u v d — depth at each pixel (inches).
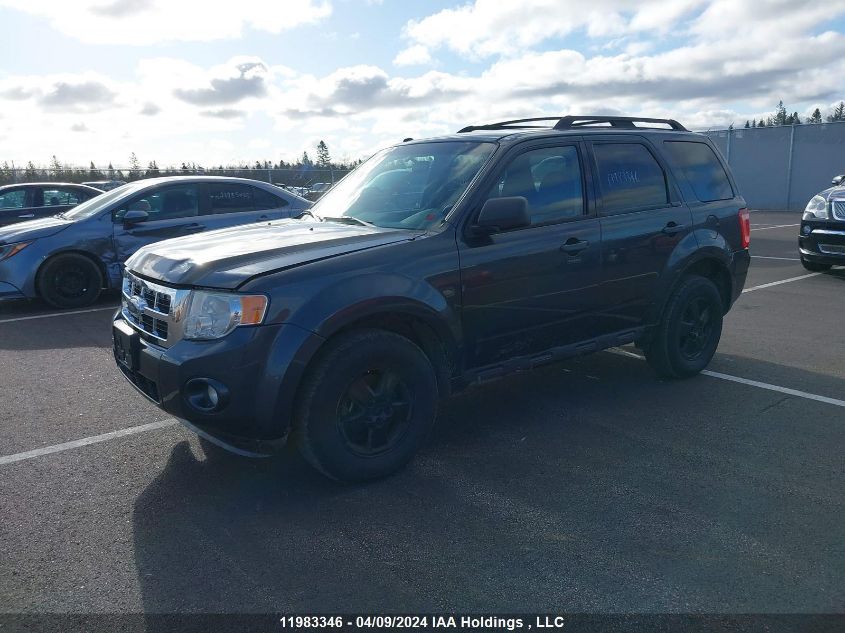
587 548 122.7
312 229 165.2
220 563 120.1
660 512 135.3
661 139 208.4
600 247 182.2
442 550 122.9
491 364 168.1
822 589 110.3
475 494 143.7
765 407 193.3
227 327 130.5
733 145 945.5
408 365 147.9
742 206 227.0
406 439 151.0
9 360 250.4
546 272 170.9
